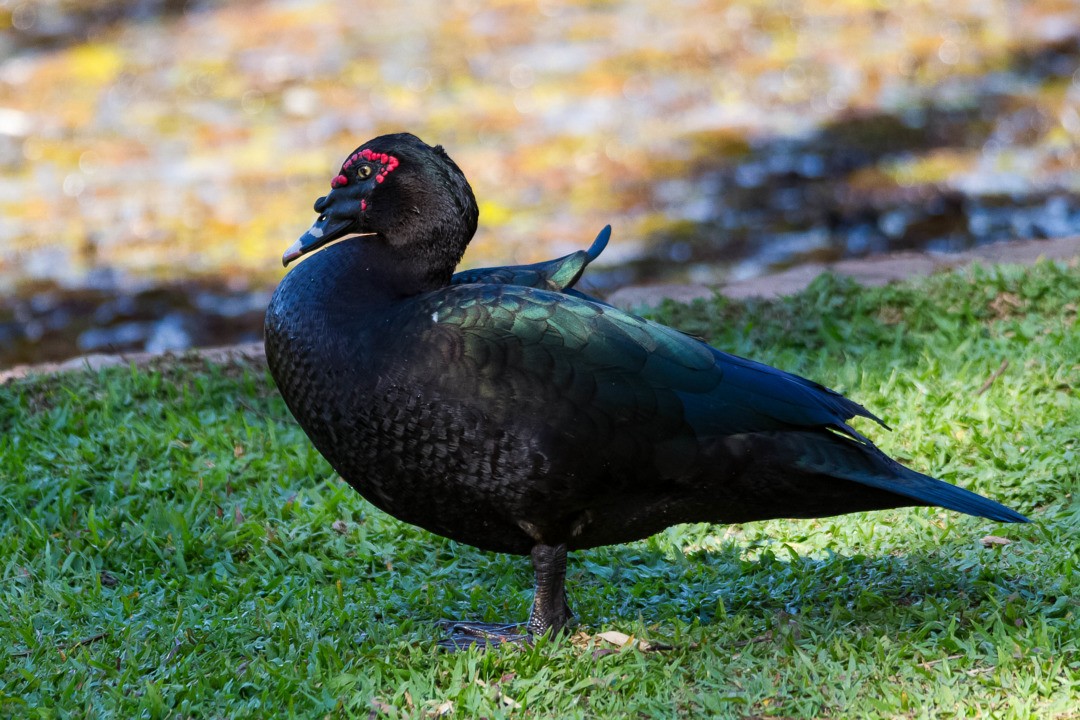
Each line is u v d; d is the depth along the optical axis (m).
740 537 9.60
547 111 24.39
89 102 24.91
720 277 18.47
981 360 11.70
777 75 26.08
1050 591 8.16
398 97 24.88
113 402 11.73
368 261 7.87
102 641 8.34
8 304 18.05
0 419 11.66
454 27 28.59
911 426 10.52
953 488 7.45
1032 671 7.34
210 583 9.09
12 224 20.34
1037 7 29.61
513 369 7.39
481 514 7.78
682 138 23.34
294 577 9.12
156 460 10.71
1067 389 11.02
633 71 26.16
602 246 8.76
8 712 7.48
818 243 19.61
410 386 7.40
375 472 7.70
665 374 7.48
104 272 18.95
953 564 8.71
